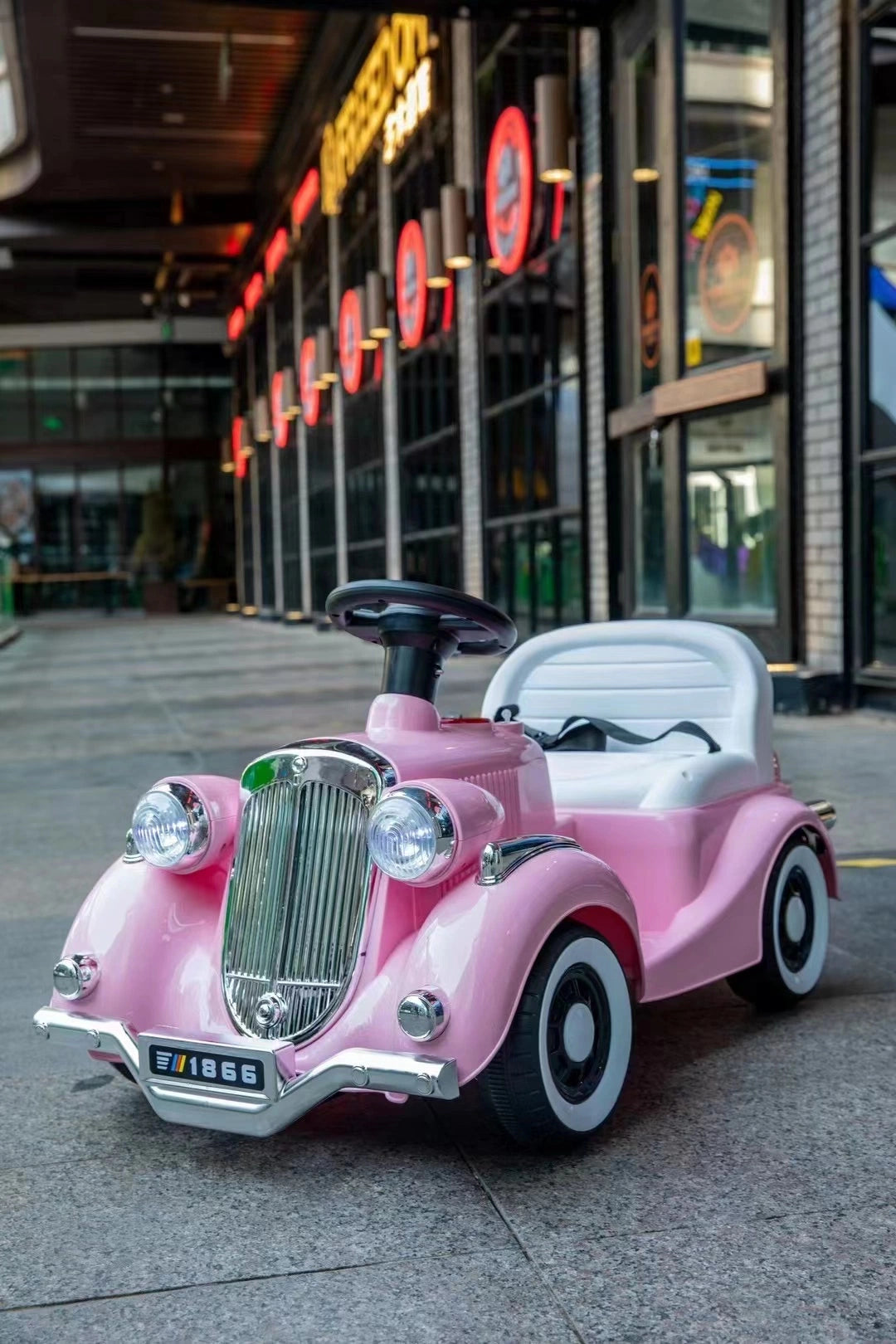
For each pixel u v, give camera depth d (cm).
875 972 423
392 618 327
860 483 1025
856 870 555
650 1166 287
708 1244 251
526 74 1631
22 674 2000
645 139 1347
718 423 1209
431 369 2108
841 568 1046
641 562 1398
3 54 3038
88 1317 234
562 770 403
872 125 1010
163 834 315
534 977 280
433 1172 289
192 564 4912
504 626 330
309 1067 284
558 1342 220
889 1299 230
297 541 3494
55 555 4825
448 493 2042
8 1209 279
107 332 4794
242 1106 282
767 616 1147
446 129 1952
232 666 1945
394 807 282
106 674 1916
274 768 307
